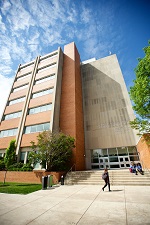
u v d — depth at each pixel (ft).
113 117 76.38
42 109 72.74
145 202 19.81
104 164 67.87
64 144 52.42
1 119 82.17
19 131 70.44
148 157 47.11
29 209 18.20
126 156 66.23
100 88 88.53
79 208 18.15
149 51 36.42
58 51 92.02
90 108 83.66
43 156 49.60
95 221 13.64
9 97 90.58
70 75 84.23
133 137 68.44
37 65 95.04
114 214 15.39
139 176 40.27
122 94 81.46
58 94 75.92
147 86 36.55
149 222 12.86
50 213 16.49
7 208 18.72
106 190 30.83
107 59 98.53
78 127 69.62
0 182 49.03
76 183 42.47
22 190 32.50
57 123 67.92
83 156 68.49
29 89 84.28
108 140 71.46
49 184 37.27
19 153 64.54
